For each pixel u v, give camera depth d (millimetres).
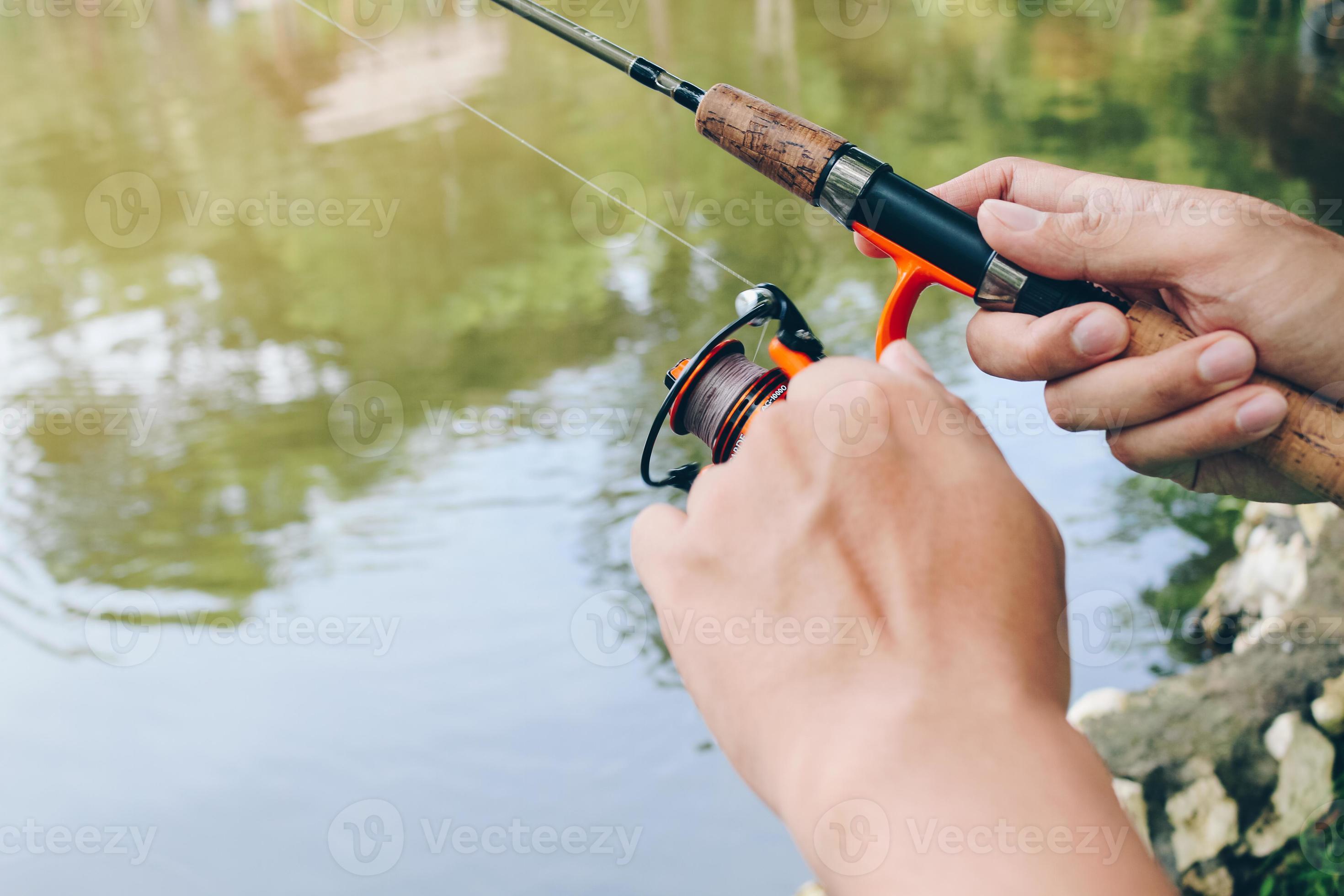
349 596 5184
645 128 12312
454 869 3686
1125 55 12062
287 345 8711
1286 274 922
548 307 8586
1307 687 2637
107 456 6805
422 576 5355
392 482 6188
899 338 1085
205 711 4594
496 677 4578
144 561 5730
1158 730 2621
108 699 4656
